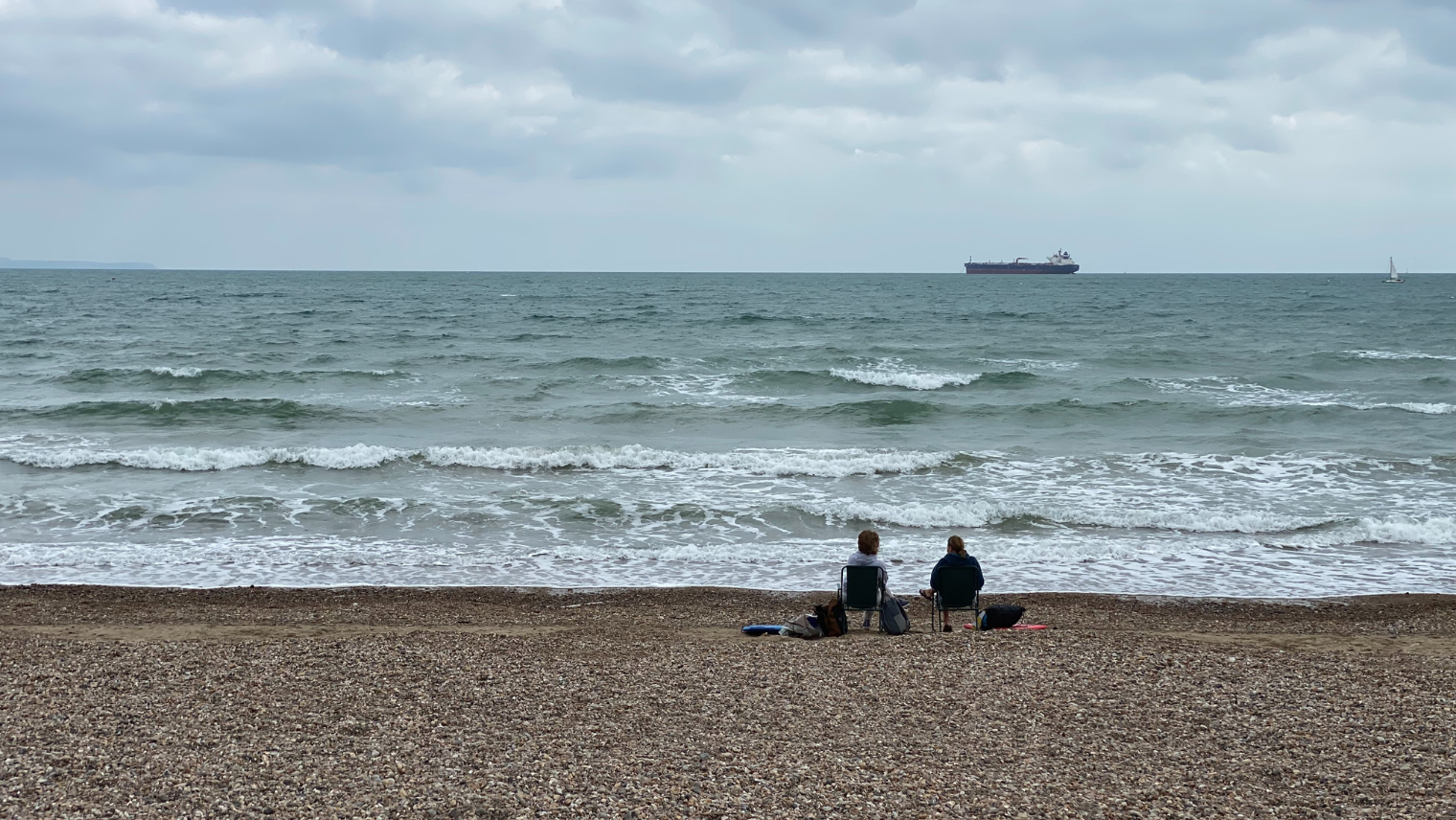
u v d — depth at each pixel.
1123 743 6.45
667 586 12.74
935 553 14.27
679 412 26.06
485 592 12.29
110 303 82.75
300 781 5.73
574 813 5.31
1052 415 25.88
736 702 7.38
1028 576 13.32
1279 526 15.44
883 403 26.41
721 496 17.48
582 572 13.41
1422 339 49.31
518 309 77.25
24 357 38.38
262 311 71.94
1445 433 23.28
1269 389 31.39
